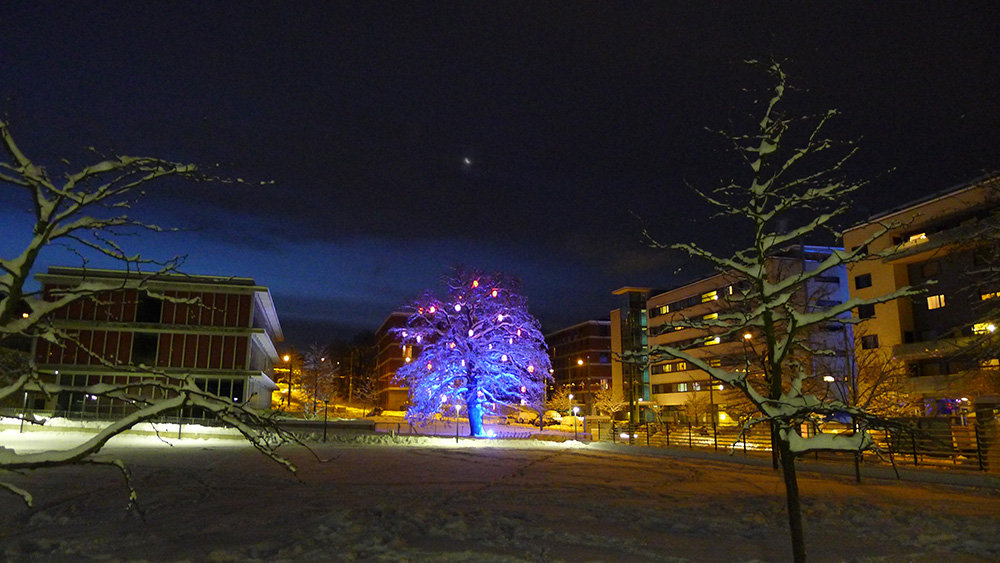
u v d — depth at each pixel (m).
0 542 10.05
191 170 5.51
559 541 10.78
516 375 43.78
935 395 41.88
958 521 12.97
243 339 56.66
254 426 6.91
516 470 23.30
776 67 7.54
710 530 12.08
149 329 54.44
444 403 43.84
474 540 10.64
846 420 25.16
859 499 16.39
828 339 37.50
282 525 11.59
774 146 7.46
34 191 5.26
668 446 35.28
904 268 47.69
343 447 34.06
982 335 23.25
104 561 8.88
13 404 37.41
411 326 45.88
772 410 7.25
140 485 16.88
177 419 41.62
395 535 10.75
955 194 41.28
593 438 42.59
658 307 88.19
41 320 5.61
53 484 16.61
